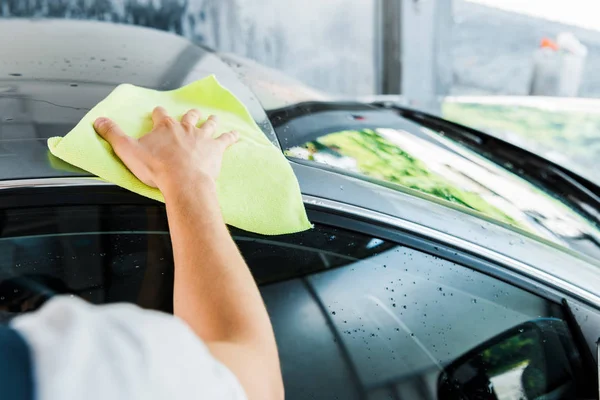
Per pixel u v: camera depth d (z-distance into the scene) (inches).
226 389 19.4
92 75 51.8
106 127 42.3
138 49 60.2
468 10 175.5
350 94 171.9
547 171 69.7
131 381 16.5
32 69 51.2
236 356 25.3
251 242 43.4
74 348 15.9
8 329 15.7
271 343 27.8
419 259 46.6
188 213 33.0
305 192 45.5
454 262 47.3
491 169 63.9
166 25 156.6
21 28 61.3
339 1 165.9
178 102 49.3
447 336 46.2
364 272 45.3
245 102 54.5
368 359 44.2
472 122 140.6
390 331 45.0
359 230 45.7
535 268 49.2
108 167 40.8
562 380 48.1
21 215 40.0
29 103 45.9
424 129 67.5
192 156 38.8
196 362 18.4
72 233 40.7
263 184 44.0
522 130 139.9
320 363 43.1
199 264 30.1
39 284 39.6
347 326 44.2
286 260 43.8
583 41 180.9
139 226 41.8
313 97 64.1
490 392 46.6
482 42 177.0
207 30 159.9
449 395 45.5
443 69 176.4
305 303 43.6
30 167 40.8
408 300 45.8
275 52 165.5
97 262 40.8
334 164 50.3
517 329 47.8
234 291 28.9
